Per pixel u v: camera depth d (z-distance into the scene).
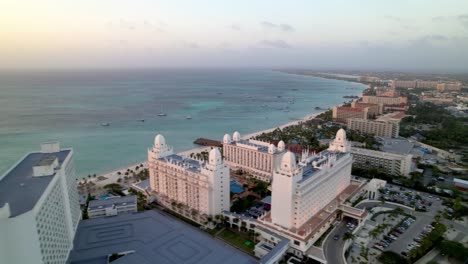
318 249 130.00
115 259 115.44
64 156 133.12
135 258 112.31
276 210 139.62
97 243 124.62
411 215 163.38
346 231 145.25
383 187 196.25
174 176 169.50
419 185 199.25
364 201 175.38
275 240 132.12
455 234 145.62
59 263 107.25
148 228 135.38
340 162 172.38
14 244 83.38
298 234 129.75
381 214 166.00
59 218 110.44
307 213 141.88
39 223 91.69
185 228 135.50
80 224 139.25
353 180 198.38
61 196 115.25
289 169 132.88
